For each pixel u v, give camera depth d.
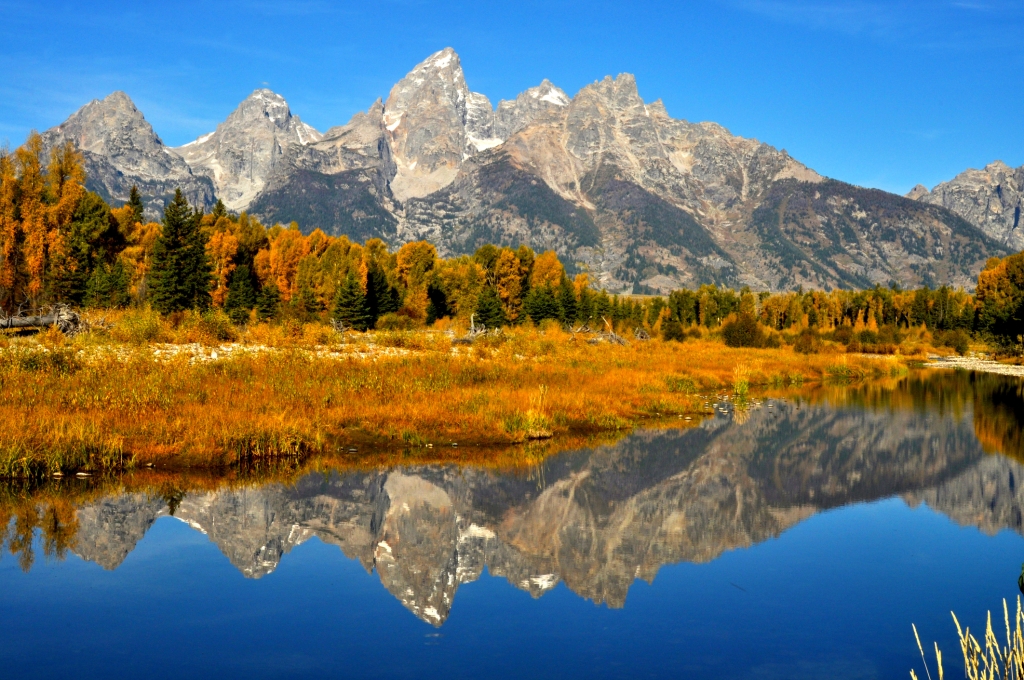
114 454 15.78
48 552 11.34
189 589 10.09
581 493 15.83
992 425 26.52
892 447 22.02
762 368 44.84
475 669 7.88
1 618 9.05
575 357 40.34
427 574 10.93
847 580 10.85
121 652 8.17
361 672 7.76
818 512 14.80
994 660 6.18
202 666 7.85
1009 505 15.41
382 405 21.95
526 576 10.91
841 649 8.52
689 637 8.81
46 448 15.35
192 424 17.58
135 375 22.22
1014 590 10.48
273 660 8.05
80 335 30.84
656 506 15.00
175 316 43.81
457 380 26.91
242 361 27.05
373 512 13.94
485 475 17.12
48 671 7.70
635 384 31.06
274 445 17.62
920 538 12.99
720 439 22.78
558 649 8.41
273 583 10.41
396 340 41.12
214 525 12.83
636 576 10.95
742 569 11.33
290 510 13.87
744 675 7.75
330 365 27.62
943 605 9.91
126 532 12.33
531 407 22.75
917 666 8.07
